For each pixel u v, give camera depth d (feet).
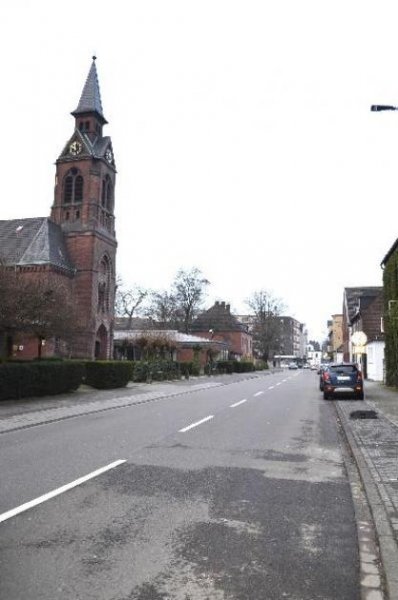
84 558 14.90
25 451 30.89
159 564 14.56
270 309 300.81
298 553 15.49
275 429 41.96
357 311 167.43
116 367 86.63
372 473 25.50
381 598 12.70
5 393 59.16
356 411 53.01
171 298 255.29
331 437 38.22
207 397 75.87
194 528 17.54
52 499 20.67
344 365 73.31
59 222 172.55
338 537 16.93
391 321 93.97
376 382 124.26
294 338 524.52
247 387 105.60
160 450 31.53
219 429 41.22
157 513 19.10
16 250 160.66
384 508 19.66
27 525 17.61
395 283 94.07
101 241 172.96
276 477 25.12
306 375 207.21
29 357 139.44
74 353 156.46
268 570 14.26
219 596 12.73
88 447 32.35
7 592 12.80
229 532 17.22
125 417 49.11
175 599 12.55
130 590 12.98
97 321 169.27
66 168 173.99
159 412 53.83
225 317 308.19
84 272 166.81
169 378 122.83
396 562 14.52
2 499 20.61
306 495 21.98
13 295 67.46
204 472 25.80
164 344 140.56
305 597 12.75
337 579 13.76
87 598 12.55
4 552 15.29
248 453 31.09
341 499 21.49
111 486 22.76
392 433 39.24
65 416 48.42
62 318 77.05
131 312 253.24
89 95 182.19
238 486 23.18
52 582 13.35
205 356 192.95
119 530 17.25
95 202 171.12
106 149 178.70
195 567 14.38
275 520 18.57
